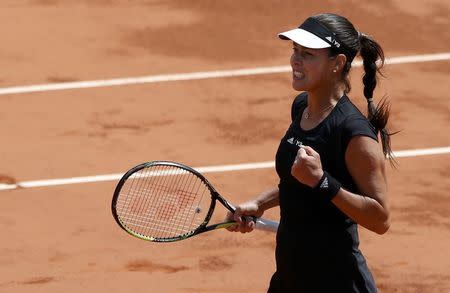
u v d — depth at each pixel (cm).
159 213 2584
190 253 3325
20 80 4931
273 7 5831
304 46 1856
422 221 3591
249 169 4038
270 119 4534
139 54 5250
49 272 3203
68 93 4794
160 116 4553
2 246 3378
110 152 4166
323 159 1878
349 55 1900
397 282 3158
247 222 2170
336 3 5944
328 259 1914
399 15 5809
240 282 3131
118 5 5838
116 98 4747
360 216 1842
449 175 3997
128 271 3212
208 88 4869
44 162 4075
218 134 4369
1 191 3819
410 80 4981
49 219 3588
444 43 5450
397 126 4472
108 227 3525
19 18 5678
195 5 5828
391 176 3972
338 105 1888
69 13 5744
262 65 5138
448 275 3209
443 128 4466
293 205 1930
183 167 2145
